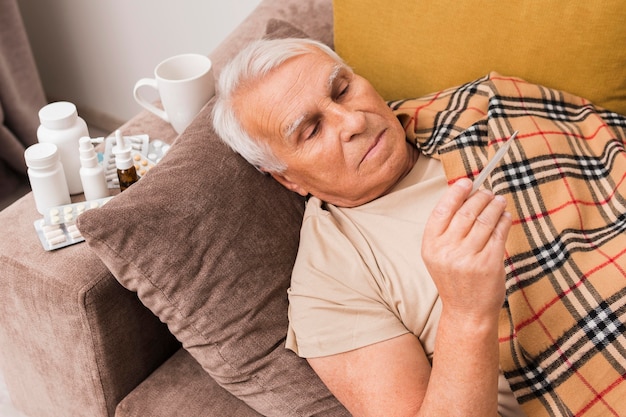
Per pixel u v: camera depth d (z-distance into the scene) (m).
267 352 1.14
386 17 1.41
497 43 1.34
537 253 1.13
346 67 1.22
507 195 1.16
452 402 0.94
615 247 1.10
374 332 1.07
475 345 0.92
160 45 2.27
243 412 1.18
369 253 1.16
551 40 1.30
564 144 1.23
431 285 1.12
